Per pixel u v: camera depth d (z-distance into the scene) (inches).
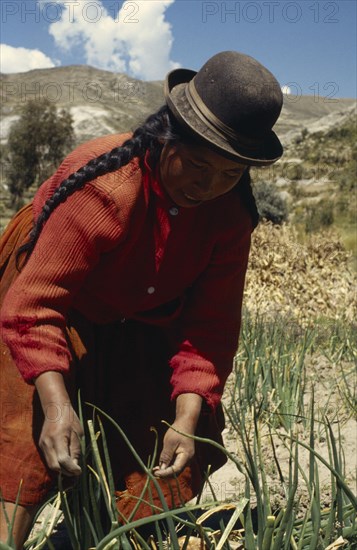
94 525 106.4
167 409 116.1
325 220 1392.7
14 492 101.7
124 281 107.2
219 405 122.1
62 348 98.7
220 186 98.3
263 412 181.5
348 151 2431.1
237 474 157.0
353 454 168.1
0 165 2336.4
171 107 95.1
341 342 280.4
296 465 99.7
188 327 113.2
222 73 93.4
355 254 741.3
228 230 108.0
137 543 105.9
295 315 390.3
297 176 1957.4
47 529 118.6
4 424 104.0
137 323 115.7
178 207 102.7
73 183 98.3
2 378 105.6
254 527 130.0
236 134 93.7
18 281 99.1
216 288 111.4
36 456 102.6
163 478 104.3
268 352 225.9
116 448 114.0
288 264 450.0
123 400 114.1
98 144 102.3
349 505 110.0
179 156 96.7
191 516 97.1
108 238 99.1
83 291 108.8
